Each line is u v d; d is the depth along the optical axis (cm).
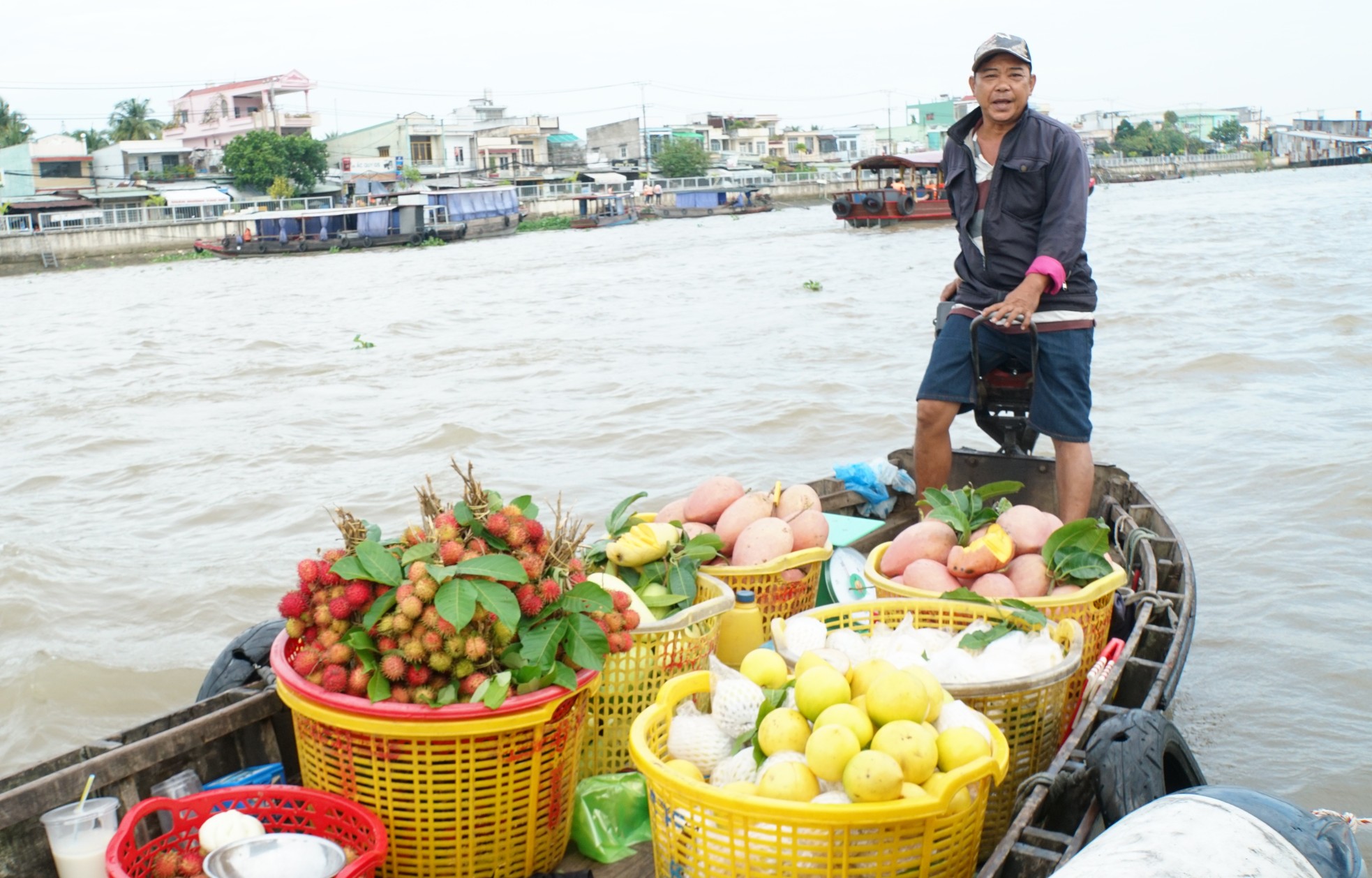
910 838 238
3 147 7144
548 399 1389
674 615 339
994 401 541
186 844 276
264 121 7819
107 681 651
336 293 3269
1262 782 478
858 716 255
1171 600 434
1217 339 1518
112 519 977
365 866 256
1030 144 461
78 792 280
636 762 258
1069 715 347
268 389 1595
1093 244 3319
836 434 1147
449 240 6119
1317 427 1030
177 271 5034
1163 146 13962
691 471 1036
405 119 8306
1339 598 657
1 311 3325
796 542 424
